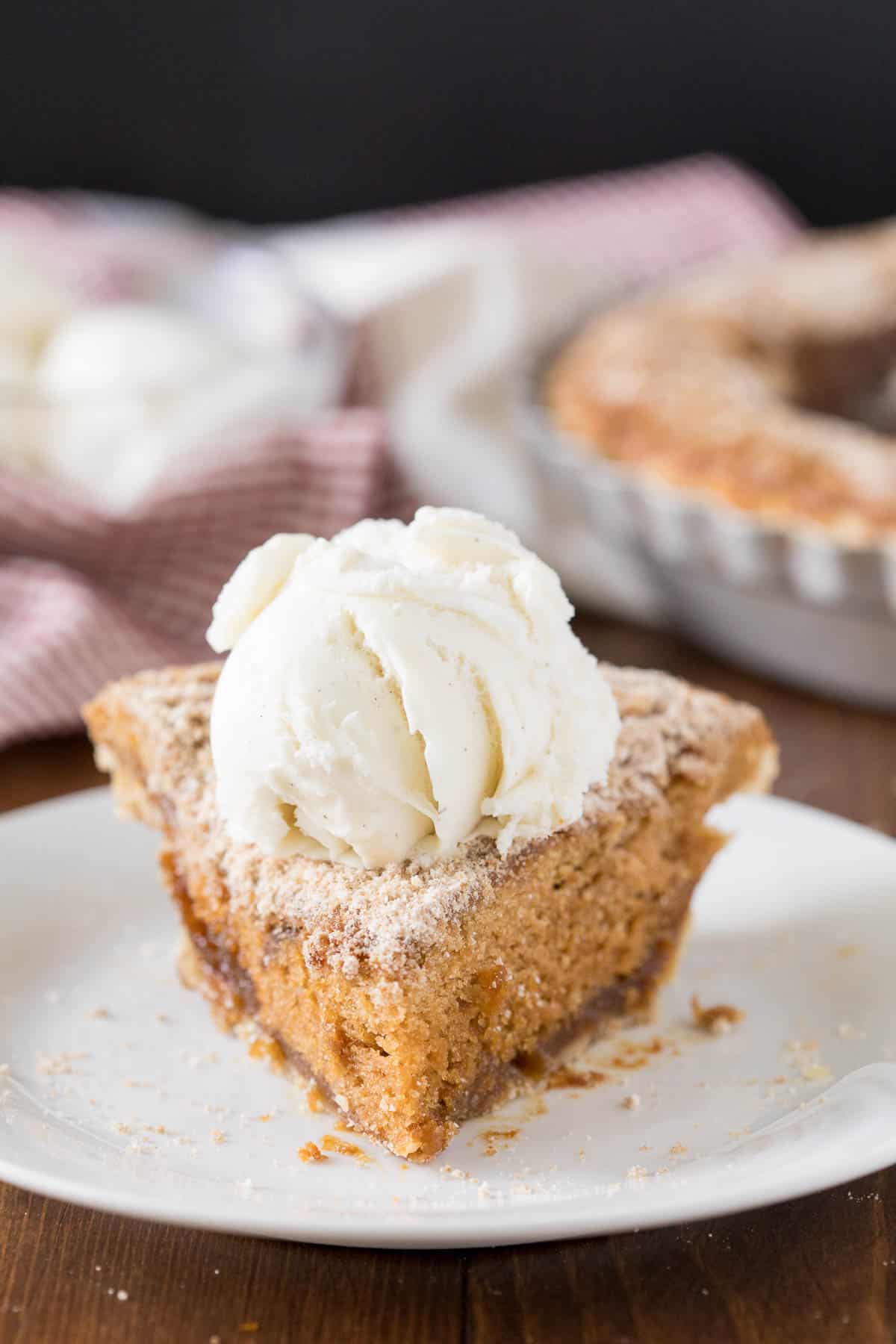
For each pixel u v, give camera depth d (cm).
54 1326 35
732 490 56
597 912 40
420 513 39
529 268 69
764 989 42
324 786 38
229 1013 41
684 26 89
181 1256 36
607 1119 39
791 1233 36
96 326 59
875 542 54
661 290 72
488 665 38
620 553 60
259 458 56
